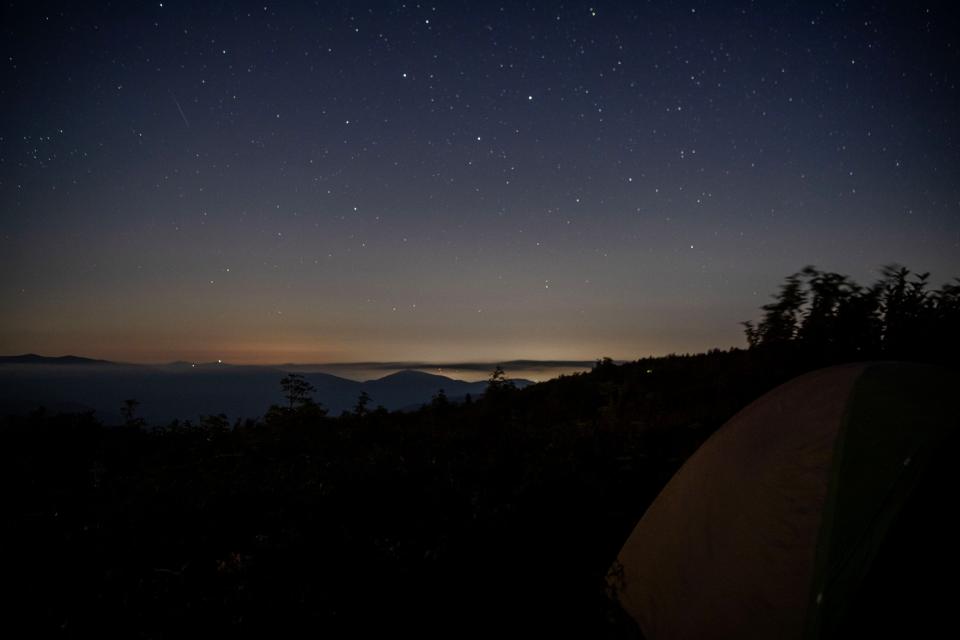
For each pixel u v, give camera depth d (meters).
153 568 5.06
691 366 14.44
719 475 3.77
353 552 5.05
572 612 4.15
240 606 4.25
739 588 3.17
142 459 9.84
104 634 3.97
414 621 4.04
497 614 4.12
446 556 4.89
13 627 4.09
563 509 5.83
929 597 2.57
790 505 3.09
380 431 11.43
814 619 2.70
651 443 8.27
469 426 11.88
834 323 6.92
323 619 4.04
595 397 13.94
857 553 2.69
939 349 5.94
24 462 8.81
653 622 3.78
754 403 4.10
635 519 5.61
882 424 3.00
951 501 2.65
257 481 7.63
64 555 5.34
